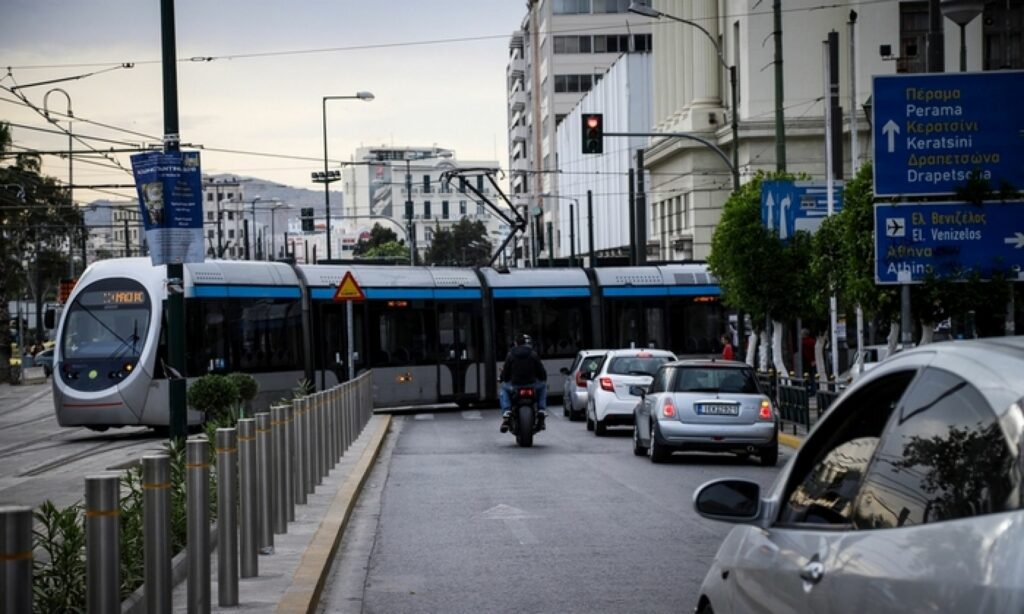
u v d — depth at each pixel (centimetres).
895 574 359
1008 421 341
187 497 891
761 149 5650
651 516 1589
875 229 1841
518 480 2022
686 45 6562
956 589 322
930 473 376
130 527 999
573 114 10575
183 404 1995
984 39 5306
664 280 4356
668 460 2352
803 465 496
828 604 405
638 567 1230
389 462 2369
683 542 1381
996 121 1816
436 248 15212
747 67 5666
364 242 17950
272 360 3472
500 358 4081
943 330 3422
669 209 6888
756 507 516
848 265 2181
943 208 1836
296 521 1484
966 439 362
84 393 3102
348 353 3438
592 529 1484
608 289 4275
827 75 2952
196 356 3222
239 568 1124
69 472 2259
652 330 4322
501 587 1138
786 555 461
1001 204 1825
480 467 2244
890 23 5338
